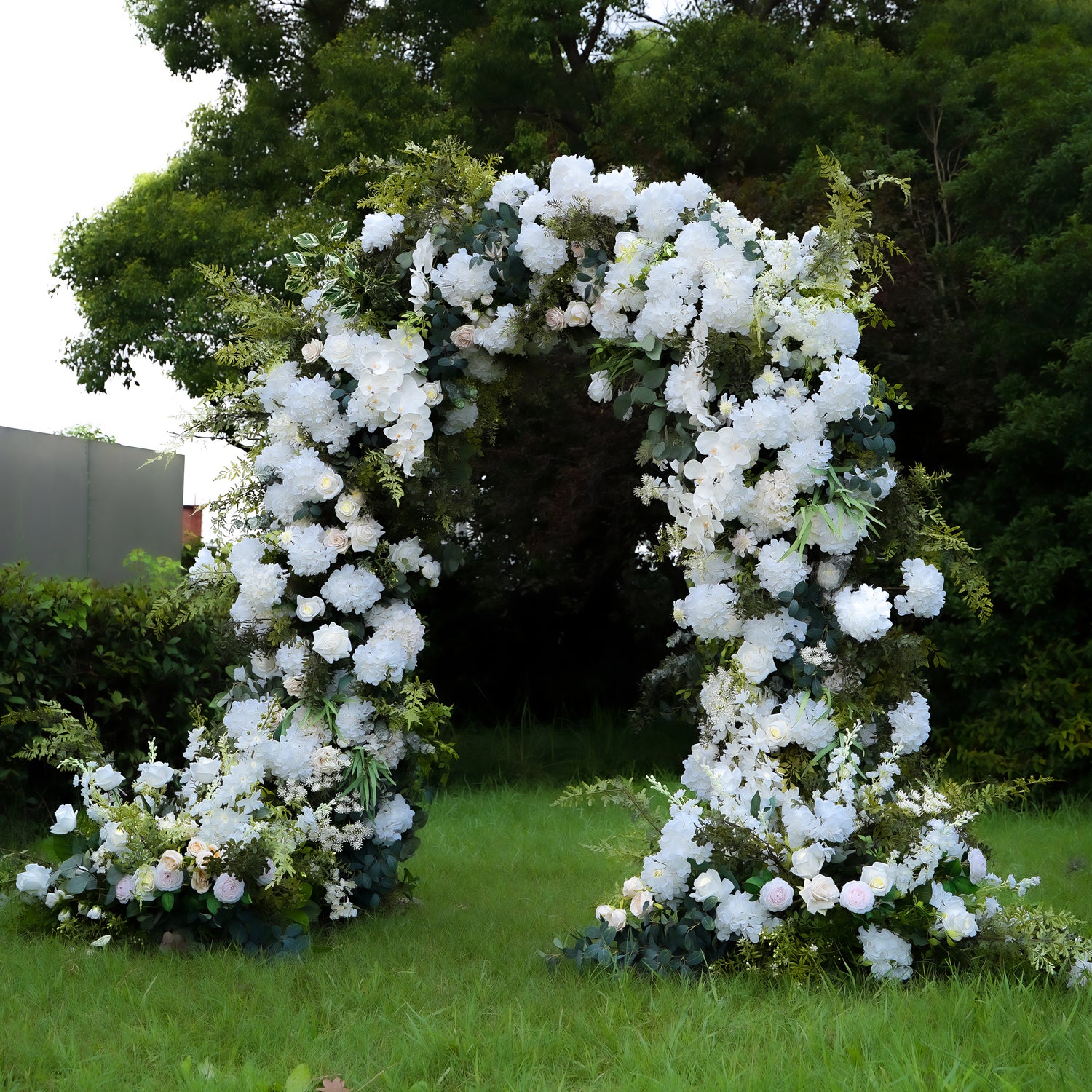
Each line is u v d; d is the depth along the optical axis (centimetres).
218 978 340
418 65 1212
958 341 834
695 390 365
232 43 1187
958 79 925
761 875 342
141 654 621
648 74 1078
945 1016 292
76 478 755
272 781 420
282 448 412
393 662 403
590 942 359
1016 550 773
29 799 594
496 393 431
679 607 369
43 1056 275
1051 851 575
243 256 1016
